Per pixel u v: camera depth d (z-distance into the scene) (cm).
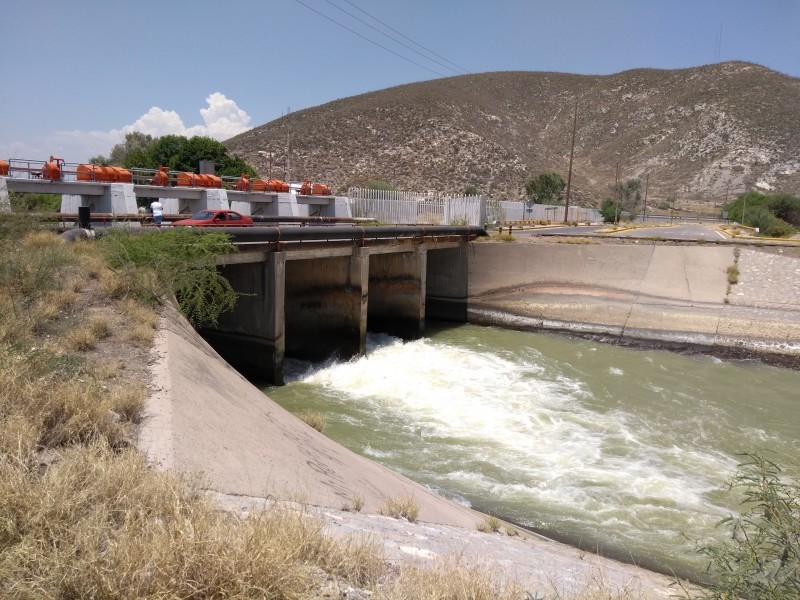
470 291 3753
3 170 2981
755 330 2906
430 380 2398
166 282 1432
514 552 806
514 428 1880
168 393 846
